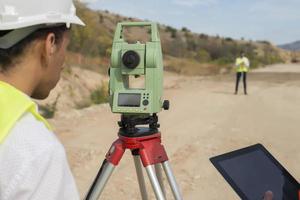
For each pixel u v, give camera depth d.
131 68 2.65
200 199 5.45
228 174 2.33
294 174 6.55
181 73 41.44
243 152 2.51
